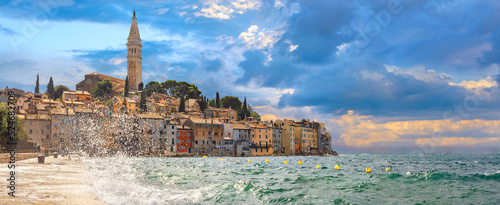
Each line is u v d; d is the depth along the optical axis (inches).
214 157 6250.0
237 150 6929.1
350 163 4237.2
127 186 1145.4
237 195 1043.3
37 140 5442.9
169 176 1726.1
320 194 1111.0
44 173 1369.3
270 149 7500.0
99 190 930.7
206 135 6624.0
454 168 3208.7
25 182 1011.3
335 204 925.8
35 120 5472.4
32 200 673.6
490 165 3932.1
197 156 6407.5
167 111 7544.3
